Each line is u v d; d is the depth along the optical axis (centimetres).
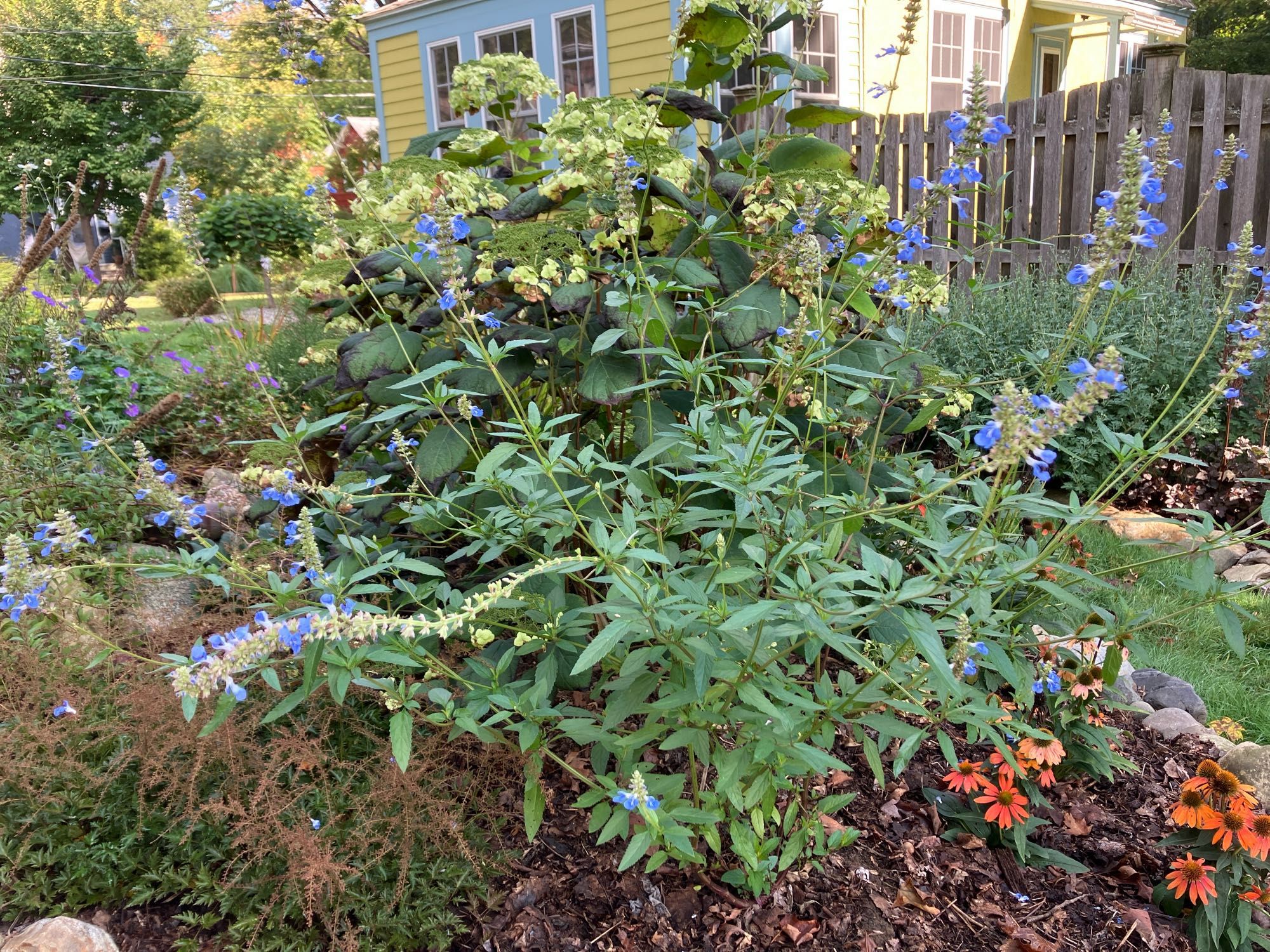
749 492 179
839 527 201
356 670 183
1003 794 214
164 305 1327
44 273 521
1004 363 499
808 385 255
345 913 201
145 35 2214
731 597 209
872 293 270
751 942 200
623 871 218
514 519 220
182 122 2278
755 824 196
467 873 209
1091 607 215
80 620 241
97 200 1959
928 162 724
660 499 218
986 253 659
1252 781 253
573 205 283
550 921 206
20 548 178
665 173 250
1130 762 249
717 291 270
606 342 207
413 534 275
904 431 291
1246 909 198
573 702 263
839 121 294
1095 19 1252
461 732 200
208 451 459
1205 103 588
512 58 311
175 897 210
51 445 383
